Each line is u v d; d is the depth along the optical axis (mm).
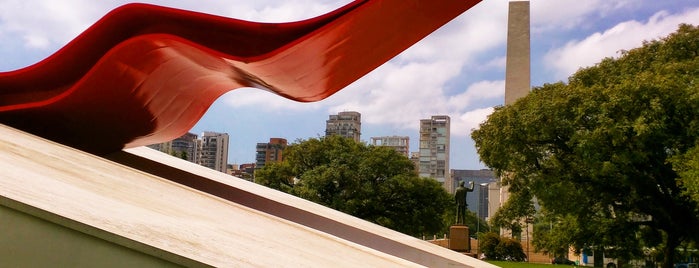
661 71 25297
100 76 10750
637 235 29781
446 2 9766
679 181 23078
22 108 11188
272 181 45719
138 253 4246
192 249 4500
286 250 5949
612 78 27078
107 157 14773
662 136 24203
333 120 137375
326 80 12094
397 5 9625
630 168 25234
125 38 11203
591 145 24609
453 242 32094
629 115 24484
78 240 4238
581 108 25203
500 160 28188
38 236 4238
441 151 156500
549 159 27859
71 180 5906
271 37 10781
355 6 9891
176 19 10852
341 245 8789
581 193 26906
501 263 33031
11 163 5730
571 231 29172
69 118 11945
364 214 43094
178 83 12203
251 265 4500
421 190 43031
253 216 8734
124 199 5859
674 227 27266
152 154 17766
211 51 10664
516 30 52344
